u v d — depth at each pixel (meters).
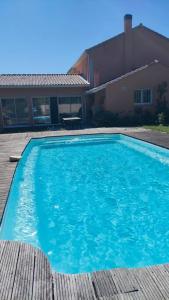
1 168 9.67
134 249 5.57
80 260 5.23
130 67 27.69
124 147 15.91
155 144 13.09
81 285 3.22
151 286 3.16
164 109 24.05
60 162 12.73
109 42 26.98
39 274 3.35
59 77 27.56
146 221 6.75
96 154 14.27
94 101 26.23
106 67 27.19
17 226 6.34
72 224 6.69
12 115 24.78
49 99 25.34
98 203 7.91
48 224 6.67
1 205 6.13
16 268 3.45
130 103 24.17
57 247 5.68
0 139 17.59
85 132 19.16
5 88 24.20
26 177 10.15
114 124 23.06
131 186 9.20
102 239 5.98
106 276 3.37
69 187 9.26
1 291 3.05
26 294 3.01
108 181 9.80
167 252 5.45
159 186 9.12
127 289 3.12
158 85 24.42
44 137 17.72
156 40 28.16
